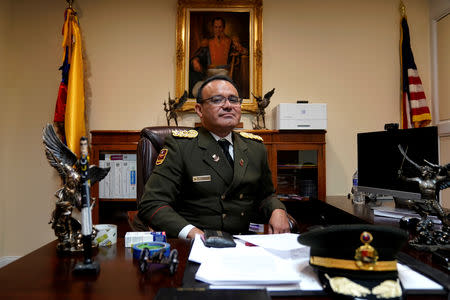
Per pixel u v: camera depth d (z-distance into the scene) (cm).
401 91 299
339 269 53
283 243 77
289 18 301
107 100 291
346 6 303
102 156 256
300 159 265
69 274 62
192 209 132
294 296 52
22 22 290
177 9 294
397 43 301
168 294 49
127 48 294
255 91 291
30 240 282
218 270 58
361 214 160
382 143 172
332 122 298
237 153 140
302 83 298
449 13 277
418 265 64
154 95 293
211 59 293
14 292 53
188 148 135
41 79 288
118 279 59
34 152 285
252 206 141
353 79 300
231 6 294
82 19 293
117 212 268
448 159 277
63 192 78
